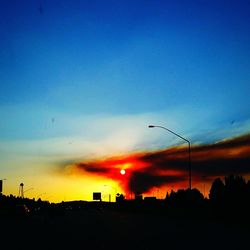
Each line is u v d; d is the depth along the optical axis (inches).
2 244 982.4
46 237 1197.1
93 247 906.1
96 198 6363.2
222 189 4896.7
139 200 6072.8
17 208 2827.3
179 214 3604.8
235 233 1364.4
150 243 999.6
